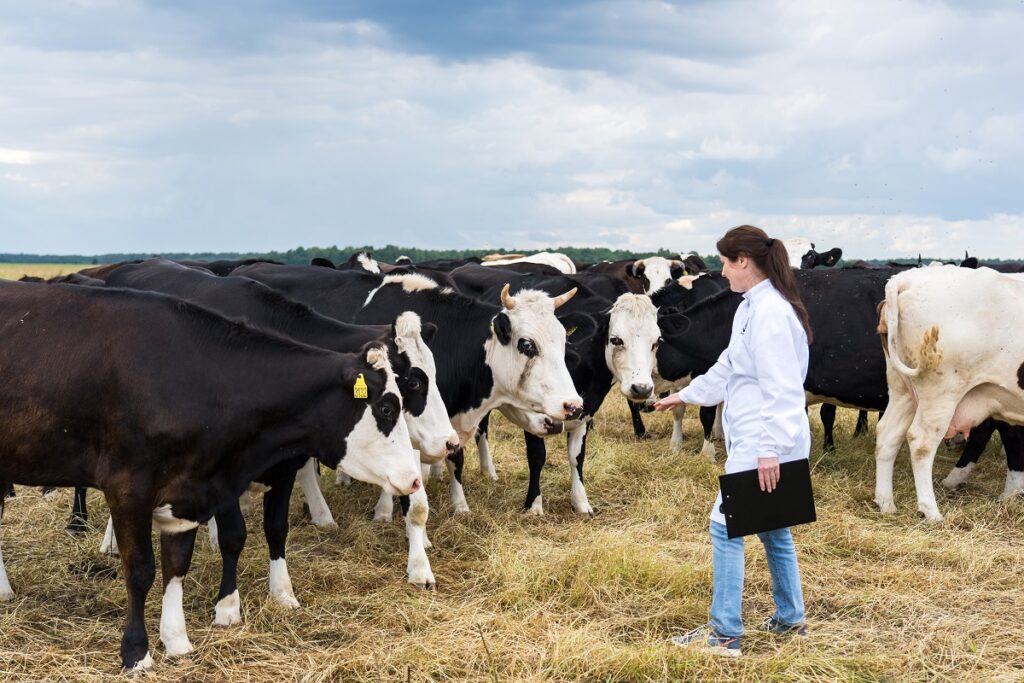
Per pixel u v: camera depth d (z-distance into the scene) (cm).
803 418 410
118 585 535
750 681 414
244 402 440
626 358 744
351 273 729
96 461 432
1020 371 687
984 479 841
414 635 466
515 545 615
